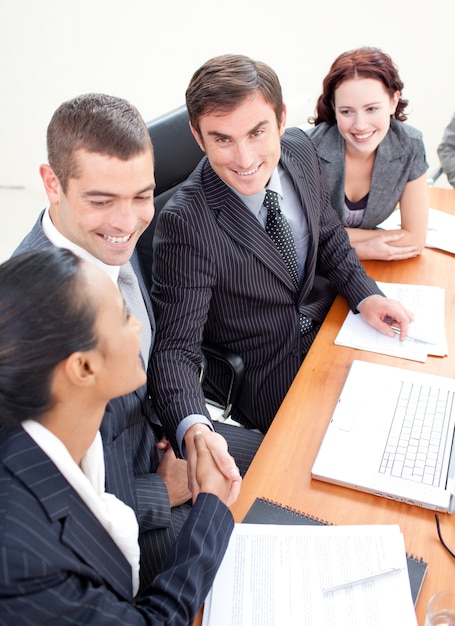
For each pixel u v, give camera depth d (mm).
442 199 2006
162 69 3170
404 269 1642
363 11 2645
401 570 849
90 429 781
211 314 1483
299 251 1543
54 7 3146
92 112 967
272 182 1442
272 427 1136
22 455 706
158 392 1271
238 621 804
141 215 1080
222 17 2891
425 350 1319
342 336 1395
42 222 1111
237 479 995
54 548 692
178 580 816
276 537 910
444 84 2713
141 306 1269
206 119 1237
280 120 1326
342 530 913
